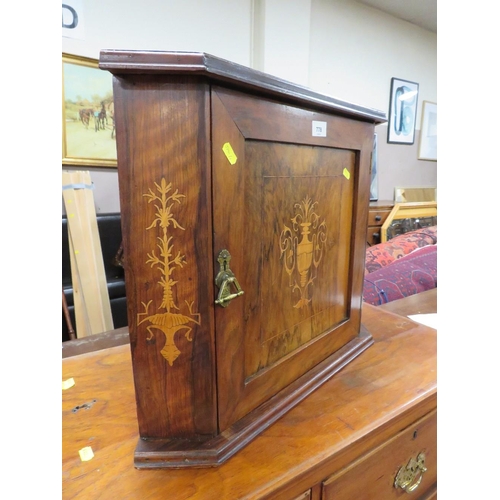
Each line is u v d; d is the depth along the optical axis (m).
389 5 2.45
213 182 0.41
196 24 1.84
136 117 0.38
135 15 1.69
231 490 0.41
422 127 3.01
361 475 0.52
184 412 0.46
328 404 0.57
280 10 1.99
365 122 0.69
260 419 0.51
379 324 0.89
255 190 0.48
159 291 0.43
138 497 0.40
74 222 1.54
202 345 0.44
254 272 0.50
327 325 0.69
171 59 0.36
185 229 0.41
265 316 0.54
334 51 2.38
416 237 1.89
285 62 2.07
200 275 0.42
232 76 0.39
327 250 0.66
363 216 0.74
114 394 0.60
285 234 0.55
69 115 1.63
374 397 0.59
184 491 0.41
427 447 0.64
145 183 0.40
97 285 1.57
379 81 2.67
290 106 0.51
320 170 0.60
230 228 0.44
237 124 0.42
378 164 2.78
